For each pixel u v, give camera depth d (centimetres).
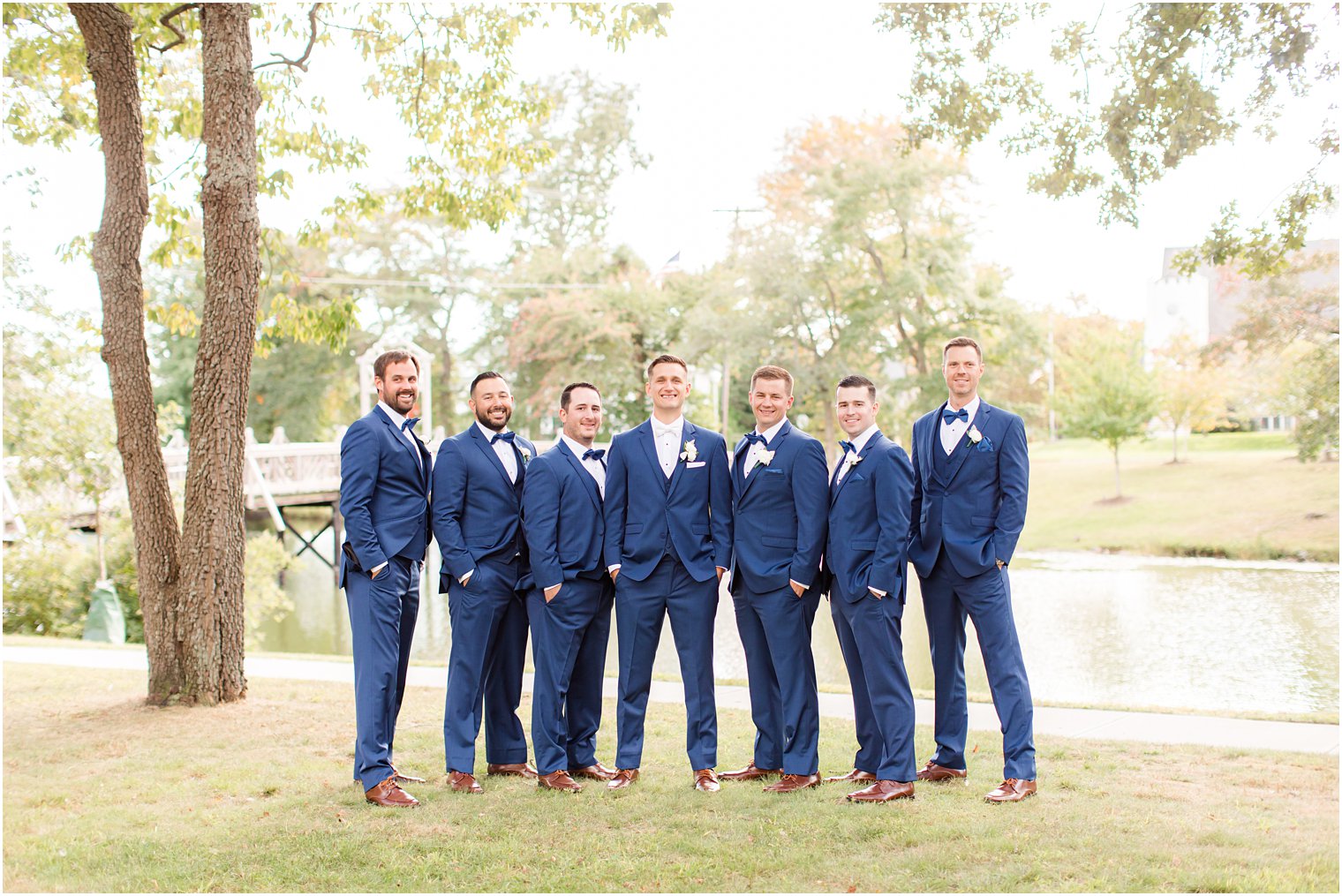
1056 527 2484
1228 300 2889
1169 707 683
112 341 692
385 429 512
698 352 2900
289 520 3484
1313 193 825
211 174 692
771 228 2869
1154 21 827
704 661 496
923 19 939
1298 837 411
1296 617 1431
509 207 1029
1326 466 2519
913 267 2698
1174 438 2980
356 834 430
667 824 437
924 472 505
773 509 493
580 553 501
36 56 876
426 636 1523
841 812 446
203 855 409
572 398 516
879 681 470
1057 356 2917
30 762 552
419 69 998
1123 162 873
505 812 456
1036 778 479
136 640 1366
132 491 698
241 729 626
